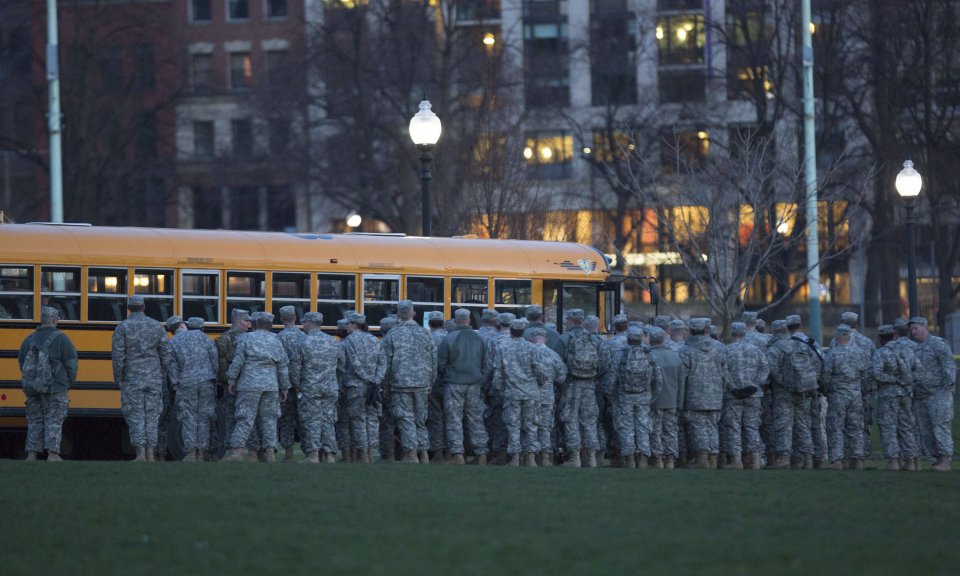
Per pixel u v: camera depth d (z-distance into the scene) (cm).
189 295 6931
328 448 6006
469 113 15225
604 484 4750
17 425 6588
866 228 14888
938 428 6600
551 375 6197
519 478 4922
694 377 6506
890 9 14525
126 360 5903
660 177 13388
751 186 11231
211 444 6144
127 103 18100
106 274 6775
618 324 6644
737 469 6153
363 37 16350
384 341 6094
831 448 6688
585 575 3017
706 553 3309
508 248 7775
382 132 16362
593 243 13550
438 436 6378
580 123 18775
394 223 16075
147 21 17988
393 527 3669
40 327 5928
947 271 14700
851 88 15162
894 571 3086
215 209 19900
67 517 3791
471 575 3008
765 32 16312
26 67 18388
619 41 18938
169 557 3216
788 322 6719
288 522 3738
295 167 17238
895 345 6594
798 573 3052
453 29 16025
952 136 14738
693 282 12050
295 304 7162
